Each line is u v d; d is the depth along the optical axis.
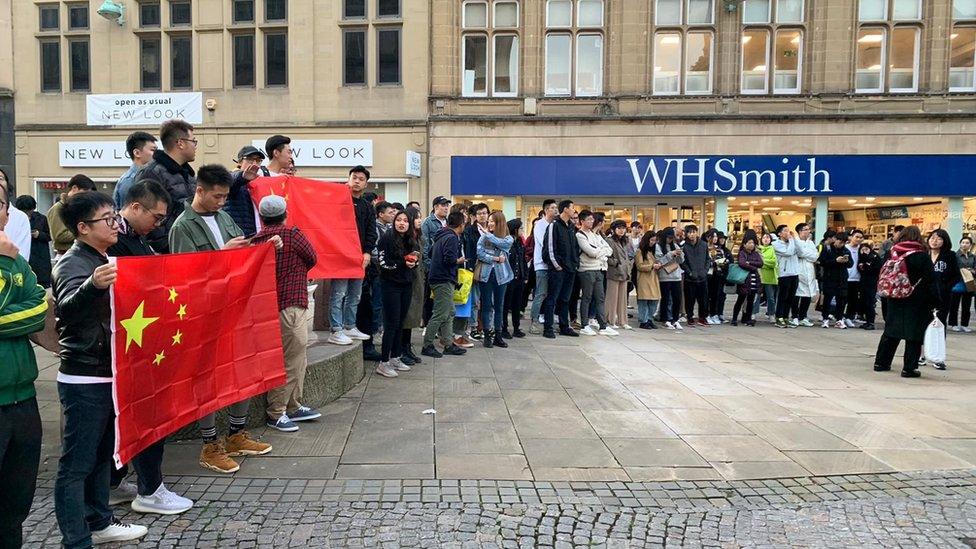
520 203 16.88
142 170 4.34
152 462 3.38
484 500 3.68
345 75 16.83
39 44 17.38
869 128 15.84
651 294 10.65
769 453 4.55
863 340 10.00
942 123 15.66
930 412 5.65
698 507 3.67
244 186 5.46
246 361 4.01
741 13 16.22
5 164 17.55
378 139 16.70
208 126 16.98
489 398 5.79
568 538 3.28
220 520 3.38
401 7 16.53
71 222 2.77
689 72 16.58
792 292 11.52
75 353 2.81
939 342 7.41
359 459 4.28
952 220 15.89
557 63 16.73
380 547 3.13
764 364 7.75
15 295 2.47
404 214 6.35
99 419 2.87
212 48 16.95
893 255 7.21
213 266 3.63
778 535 3.36
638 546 3.22
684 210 16.77
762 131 16.05
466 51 16.83
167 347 3.29
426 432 4.84
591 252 9.43
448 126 16.47
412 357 7.09
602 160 16.34
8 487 2.57
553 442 4.68
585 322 9.68
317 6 16.62
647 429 5.02
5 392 2.46
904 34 16.08
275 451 4.40
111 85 17.22
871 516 3.59
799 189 16.05
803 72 16.28
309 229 5.97
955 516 3.60
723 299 11.89
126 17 17.05
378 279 7.24
